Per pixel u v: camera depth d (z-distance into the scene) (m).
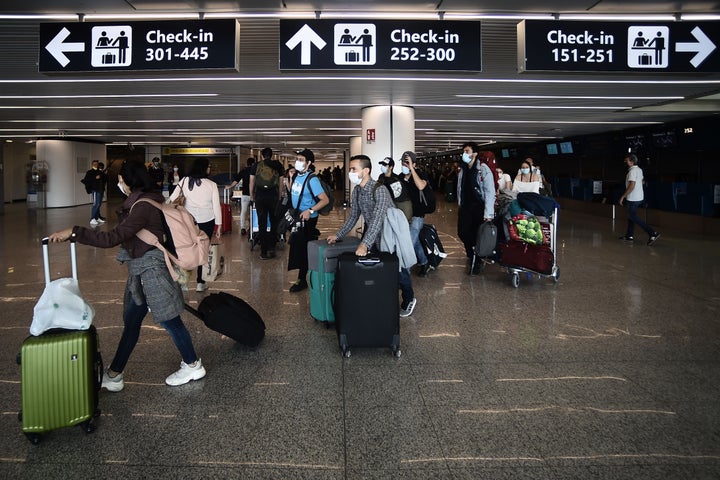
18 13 5.43
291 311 5.23
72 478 2.37
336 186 32.66
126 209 3.20
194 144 25.44
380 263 3.83
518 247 6.43
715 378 3.53
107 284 6.39
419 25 5.03
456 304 5.55
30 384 2.62
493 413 3.02
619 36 5.09
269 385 3.41
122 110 11.87
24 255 8.52
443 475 2.40
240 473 2.41
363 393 3.29
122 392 3.31
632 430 2.82
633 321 4.90
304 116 12.95
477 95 9.59
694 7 5.34
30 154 25.09
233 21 4.93
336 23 5.01
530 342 4.29
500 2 5.23
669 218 13.67
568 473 2.41
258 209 8.38
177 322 3.37
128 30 4.96
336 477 2.38
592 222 15.19
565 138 20.70
